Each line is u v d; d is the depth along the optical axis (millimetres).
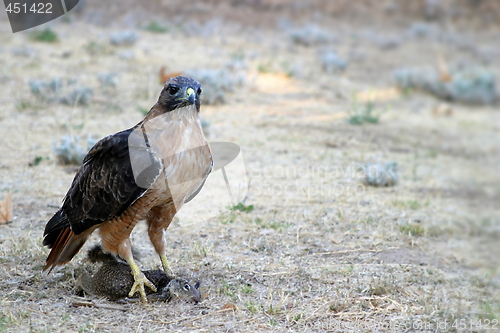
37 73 21828
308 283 9055
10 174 13570
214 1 38312
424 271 9656
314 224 11594
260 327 7766
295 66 26266
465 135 21375
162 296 8430
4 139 15773
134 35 27312
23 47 24469
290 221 11711
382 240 10906
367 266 9758
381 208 12656
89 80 21641
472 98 26984
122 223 8227
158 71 23344
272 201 12836
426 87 27609
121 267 8555
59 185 13109
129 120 17891
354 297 8617
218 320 7902
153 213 8703
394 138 19188
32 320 7672
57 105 18844
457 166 17172
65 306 8125
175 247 10445
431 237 11398
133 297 8398
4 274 9008
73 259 9695
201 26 33938
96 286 8461
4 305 8062
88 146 14477
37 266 9297
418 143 19062
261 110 20438
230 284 8953
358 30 38438
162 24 32906
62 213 8555
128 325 7680
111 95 20172
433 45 36594
